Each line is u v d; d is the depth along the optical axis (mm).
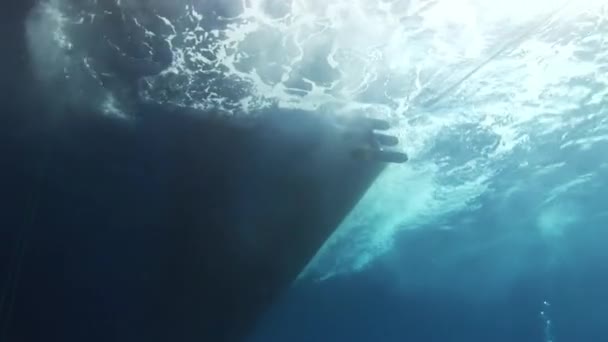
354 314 47312
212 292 11391
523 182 16719
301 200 10938
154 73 8539
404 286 37406
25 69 7949
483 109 11148
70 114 9172
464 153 13641
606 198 19219
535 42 8625
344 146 10602
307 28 7582
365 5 7133
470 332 55406
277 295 11766
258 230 11102
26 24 7203
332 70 8695
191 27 7504
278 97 9492
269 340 56469
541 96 10891
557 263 30859
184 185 10883
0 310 9477
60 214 10562
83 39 7629
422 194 16547
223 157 10531
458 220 20469
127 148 10203
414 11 7324
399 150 12727
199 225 11109
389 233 21078
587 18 8109
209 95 9297
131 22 7391
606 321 47062
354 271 29031
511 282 36188
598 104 11508
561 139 13461
